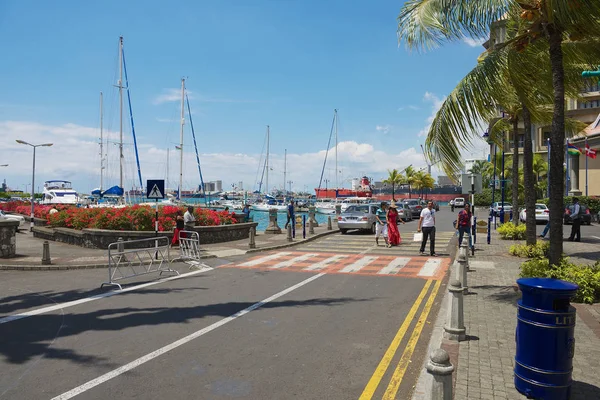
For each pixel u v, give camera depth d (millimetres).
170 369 5480
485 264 13242
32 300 9211
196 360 5777
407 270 12922
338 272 12688
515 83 9469
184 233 18141
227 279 11656
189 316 7895
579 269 8734
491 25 9352
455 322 6324
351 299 9258
